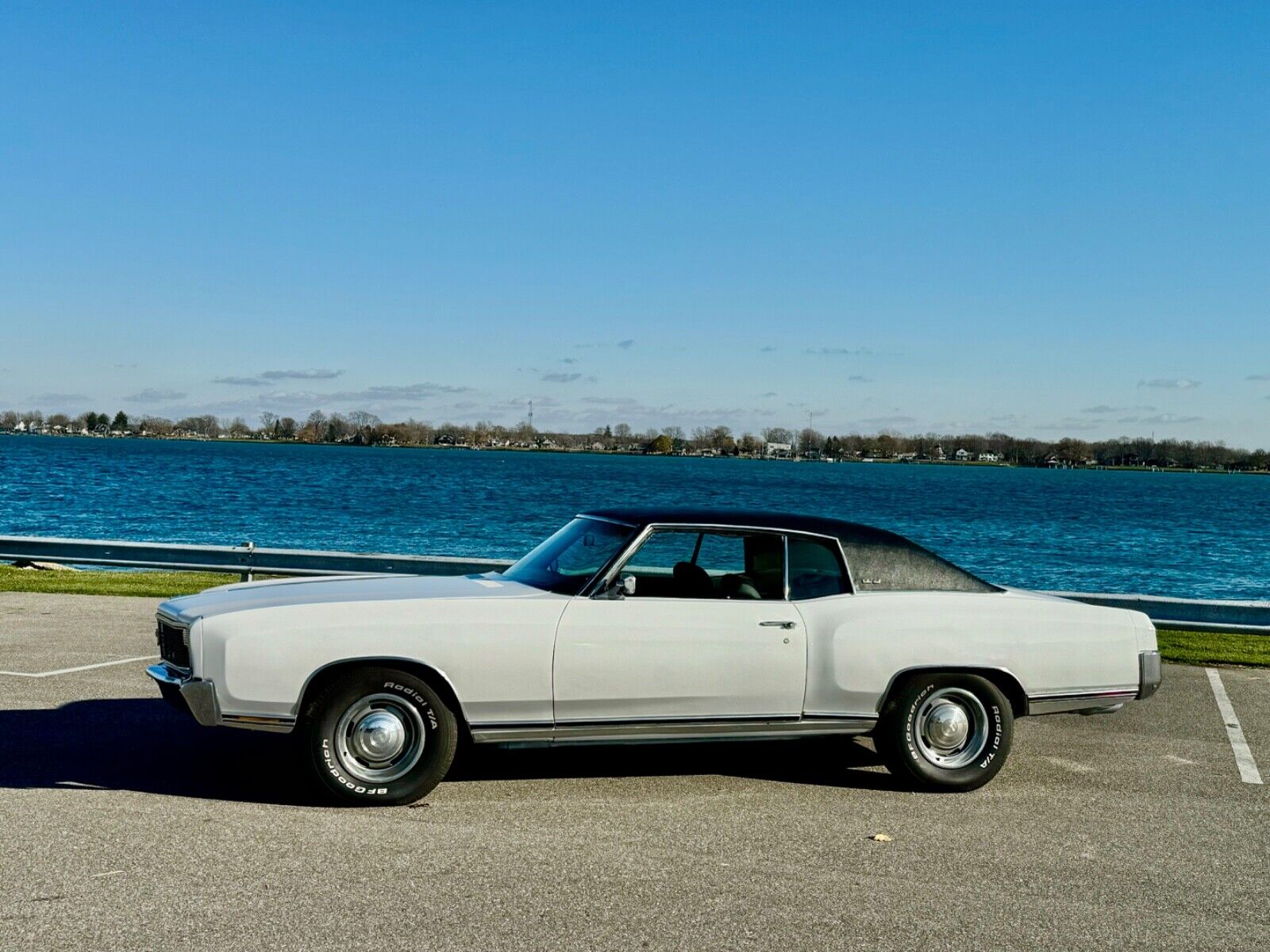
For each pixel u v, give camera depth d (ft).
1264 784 21.45
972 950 13.04
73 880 14.37
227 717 17.76
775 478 425.69
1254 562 108.47
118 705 25.13
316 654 17.87
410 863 15.42
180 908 13.50
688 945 12.86
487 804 18.57
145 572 56.75
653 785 20.18
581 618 18.90
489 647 18.43
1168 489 426.92
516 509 152.35
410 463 457.68
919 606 20.54
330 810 17.92
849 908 14.28
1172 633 44.16
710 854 16.30
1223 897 15.16
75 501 150.51
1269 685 32.45
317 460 451.94
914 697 20.10
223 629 17.80
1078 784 21.13
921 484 391.65
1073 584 85.35
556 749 22.97
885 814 18.75
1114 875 15.94
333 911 13.57
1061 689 20.83
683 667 19.12
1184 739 25.20
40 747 21.30
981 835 17.70
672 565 20.13
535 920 13.47
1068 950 13.15
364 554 43.45
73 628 36.50
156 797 18.29
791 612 20.03
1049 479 554.46
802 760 22.54
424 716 18.26
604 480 318.86
